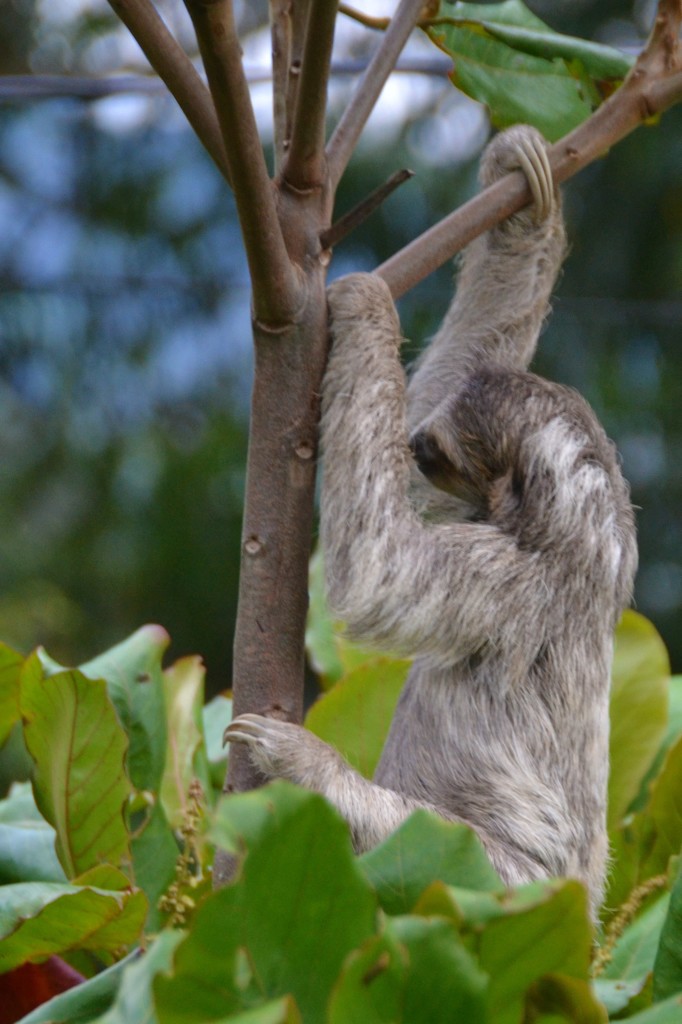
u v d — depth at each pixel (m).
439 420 9.80
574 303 31.14
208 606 31.98
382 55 8.40
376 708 10.38
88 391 31.44
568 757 9.09
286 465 7.48
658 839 9.36
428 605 8.70
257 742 7.58
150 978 4.98
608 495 9.60
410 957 4.98
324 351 7.70
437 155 31.55
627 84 9.28
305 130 7.31
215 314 32.09
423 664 9.57
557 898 5.12
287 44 8.19
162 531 31.59
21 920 7.18
